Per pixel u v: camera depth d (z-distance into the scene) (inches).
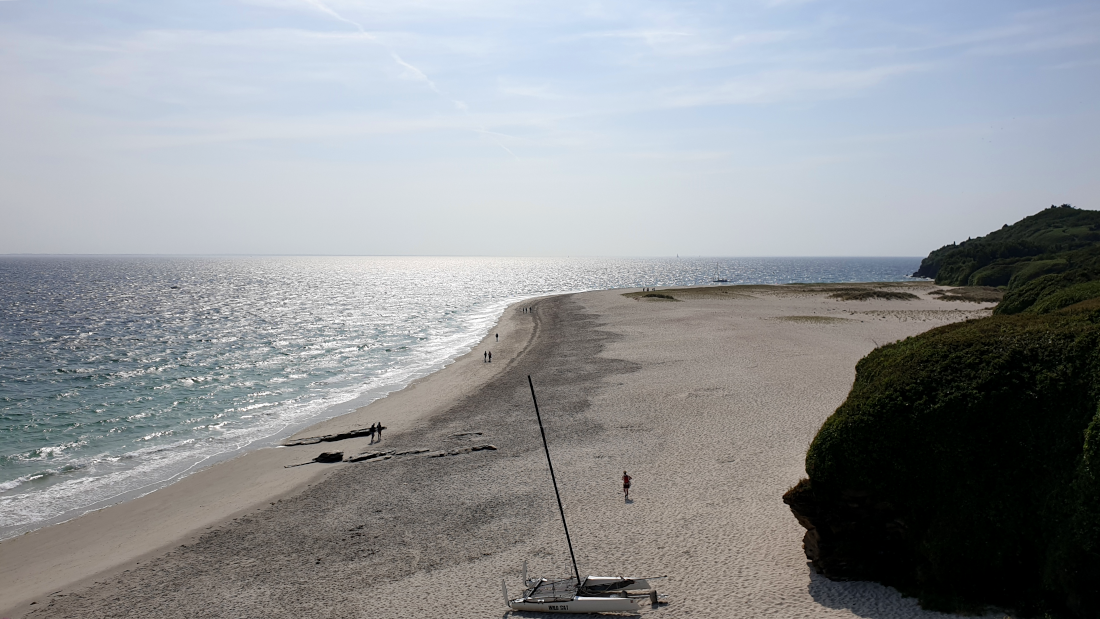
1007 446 636.7
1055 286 2236.7
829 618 620.4
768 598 668.1
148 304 5027.1
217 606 731.4
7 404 1777.8
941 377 695.1
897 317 3174.2
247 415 1680.6
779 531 821.9
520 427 1406.3
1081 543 558.9
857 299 4178.2
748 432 1254.3
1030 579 601.6
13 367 2327.8
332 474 1169.4
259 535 920.9
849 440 690.2
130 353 2642.7
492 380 1955.0
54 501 1108.5
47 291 6299.2
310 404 1800.0
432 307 4894.2
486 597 720.3
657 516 899.4
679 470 1073.5
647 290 5398.6
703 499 945.5
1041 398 641.0
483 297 6023.6
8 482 1195.9
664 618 647.1
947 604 613.6
